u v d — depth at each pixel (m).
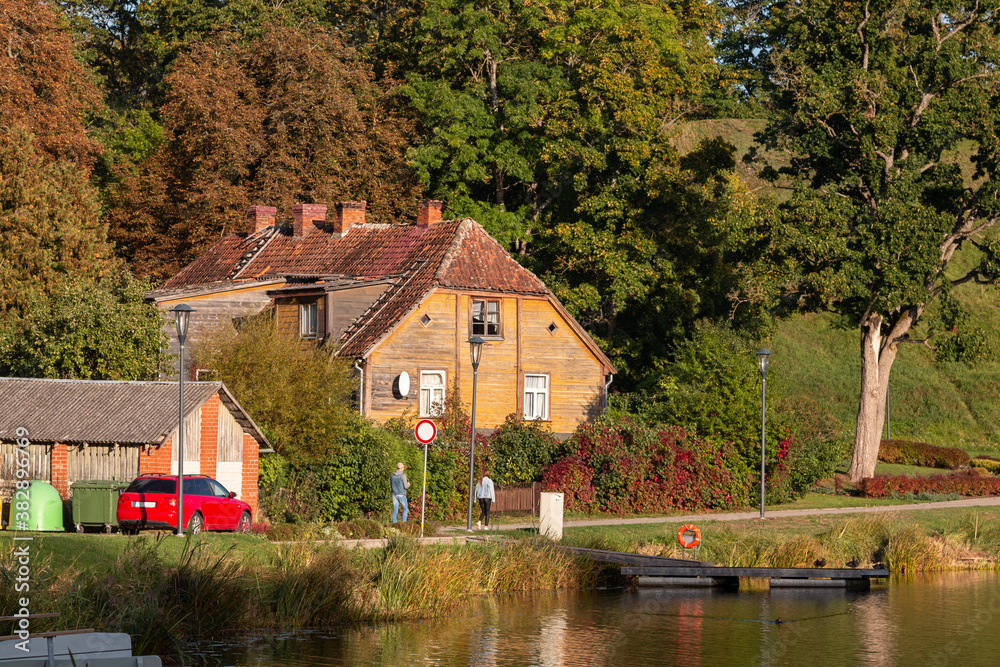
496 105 77.38
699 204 75.06
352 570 31.19
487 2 77.62
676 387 65.44
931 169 64.81
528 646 28.14
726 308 76.62
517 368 59.44
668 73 75.44
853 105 62.06
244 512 39.62
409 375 56.06
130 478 40.06
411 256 61.38
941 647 29.05
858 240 62.50
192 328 59.28
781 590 38.03
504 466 52.69
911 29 63.88
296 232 69.94
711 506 54.91
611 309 77.44
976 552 45.41
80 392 42.00
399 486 43.31
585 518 50.25
